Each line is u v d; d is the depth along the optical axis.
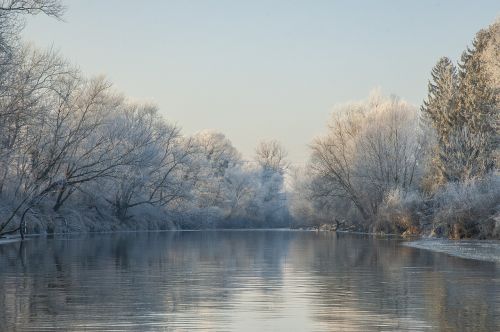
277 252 40.47
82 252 39.34
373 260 33.53
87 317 15.90
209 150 123.88
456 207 58.06
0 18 37.56
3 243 50.16
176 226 100.38
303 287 21.80
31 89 47.88
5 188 59.12
